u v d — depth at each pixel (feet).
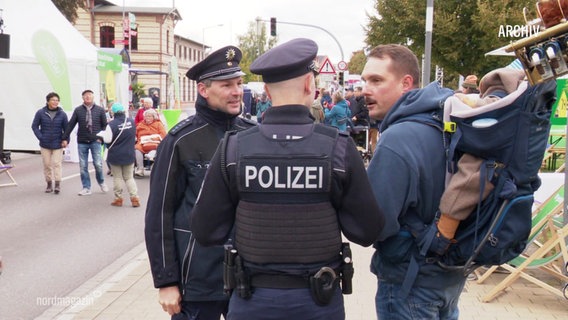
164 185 9.83
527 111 7.77
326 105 64.59
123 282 19.66
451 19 61.26
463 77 66.59
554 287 18.06
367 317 15.94
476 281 18.89
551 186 21.21
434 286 8.62
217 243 8.00
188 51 248.52
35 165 50.83
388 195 8.19
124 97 66.95
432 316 8.71
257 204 7.51
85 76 56.75
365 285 18.78
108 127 32.96
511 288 18.22
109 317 16.35
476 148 7.97
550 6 7.65
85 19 192.85
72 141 54.54
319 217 7.47
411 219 8.49
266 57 7.72
